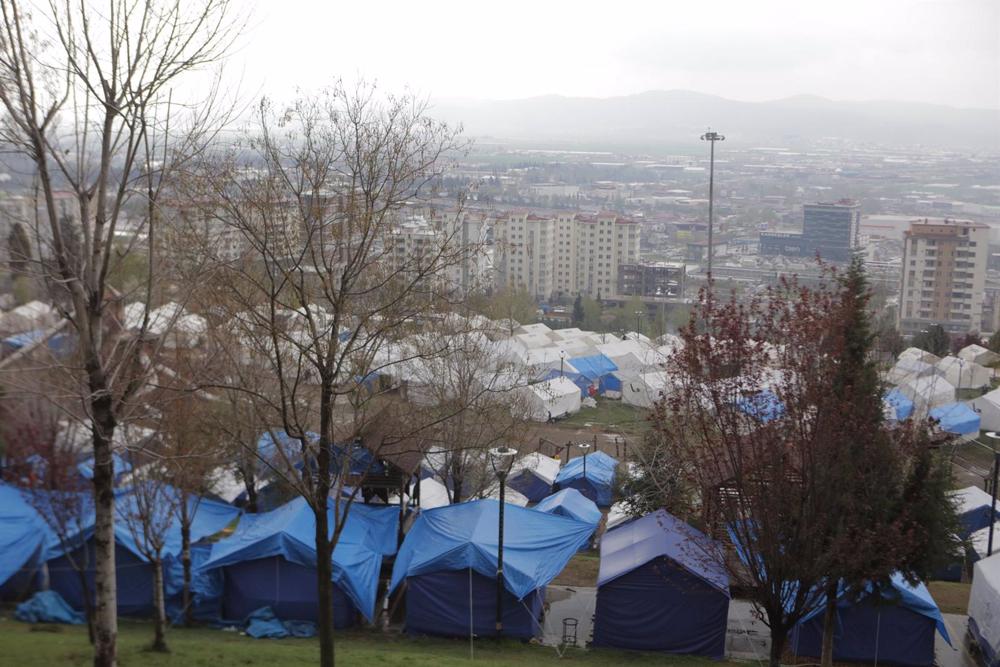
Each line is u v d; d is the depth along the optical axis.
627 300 128.00
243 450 20.17
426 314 20.12
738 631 22.05
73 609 20.47
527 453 36.84
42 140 11.73
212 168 14.14
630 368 64.75
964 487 37.06
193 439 17.95
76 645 16.72
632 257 142.88
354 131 16.17
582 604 24.14
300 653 17.73
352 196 14.36
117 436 17.56
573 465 39.09
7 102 11.47
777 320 16.56
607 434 53.62
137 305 19.27
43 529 20.50
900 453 17.22
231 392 18.30
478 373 32.66
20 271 12.52
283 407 14.16
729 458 16.88
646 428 32.19
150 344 17.06
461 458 28.02
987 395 57.03
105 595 13.03
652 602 20.73
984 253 116.19
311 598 21.14
